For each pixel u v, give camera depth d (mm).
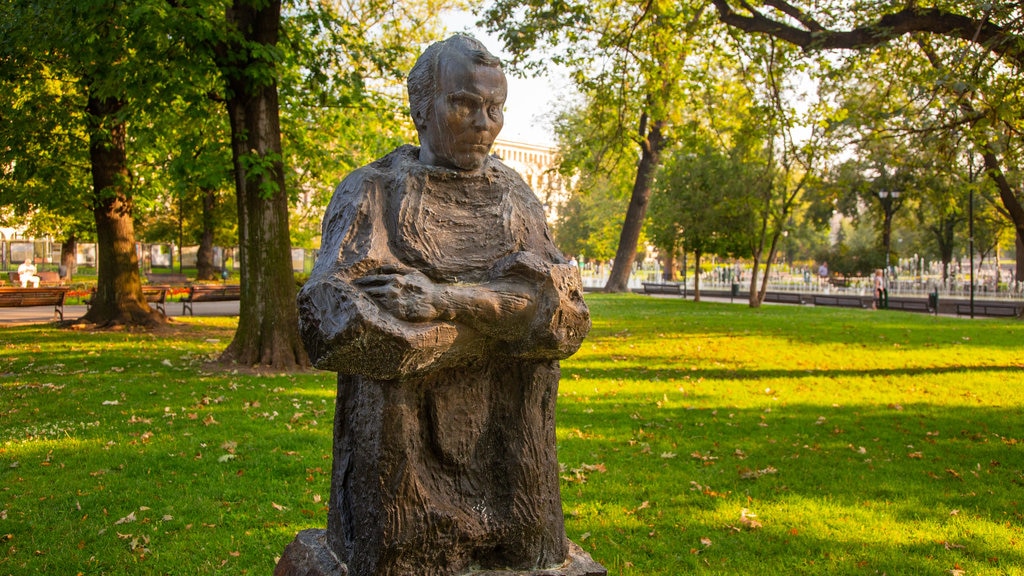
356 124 14312
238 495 5180
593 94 15500
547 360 2566
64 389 8609
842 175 22047
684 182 23953
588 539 4480
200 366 10305
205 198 29641
